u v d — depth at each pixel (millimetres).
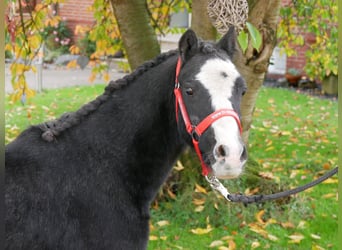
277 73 11633
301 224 4617
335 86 10242
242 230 4539
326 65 6363
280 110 8844
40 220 2432
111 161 2605
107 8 5664
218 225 4629
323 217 4852
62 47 13367
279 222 4680
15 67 4754
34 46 4918
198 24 4602
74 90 10102
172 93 2617
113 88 2713
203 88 2387
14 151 2516
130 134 2641
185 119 2457
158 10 5816
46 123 2648
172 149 2727
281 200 4945
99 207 2545
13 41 4465
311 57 6484
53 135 2574
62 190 2496
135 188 2652
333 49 6230
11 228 2381
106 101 2703
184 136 2539
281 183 5133
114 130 2639
